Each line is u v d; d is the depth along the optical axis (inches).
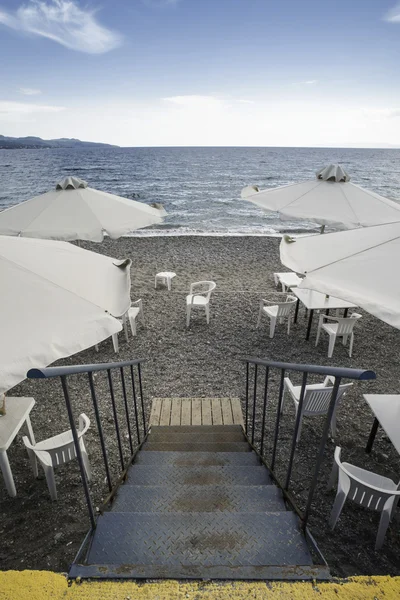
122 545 83.0
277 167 3090.6
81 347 92.6
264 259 546.9
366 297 130.7
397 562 112.9
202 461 152.6
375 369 256.5
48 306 99.4
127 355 275.9
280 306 293.6
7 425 144.9
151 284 438.6
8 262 110.2
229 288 423.2
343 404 212.1
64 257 131.0
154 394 226.2
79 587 65.0
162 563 78.6
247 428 188.5
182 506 108.3
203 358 270.2
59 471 157.6
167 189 1712.6
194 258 552.1
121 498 111.6
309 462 162.4
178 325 326.0
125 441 180.2
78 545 119.1
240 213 1101.7
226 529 87.4
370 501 115.2
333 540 120.5
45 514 134.2
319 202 268.1
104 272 132.0
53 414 206.5
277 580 66.6
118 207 264.2
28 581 65.7
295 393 187.9
